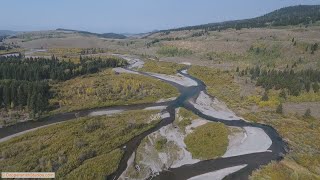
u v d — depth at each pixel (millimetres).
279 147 87688
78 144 81062
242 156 81625
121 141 86375
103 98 126188
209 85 163125
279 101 129625
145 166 74812
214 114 116812
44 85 125938
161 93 139875
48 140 83750
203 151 83000
